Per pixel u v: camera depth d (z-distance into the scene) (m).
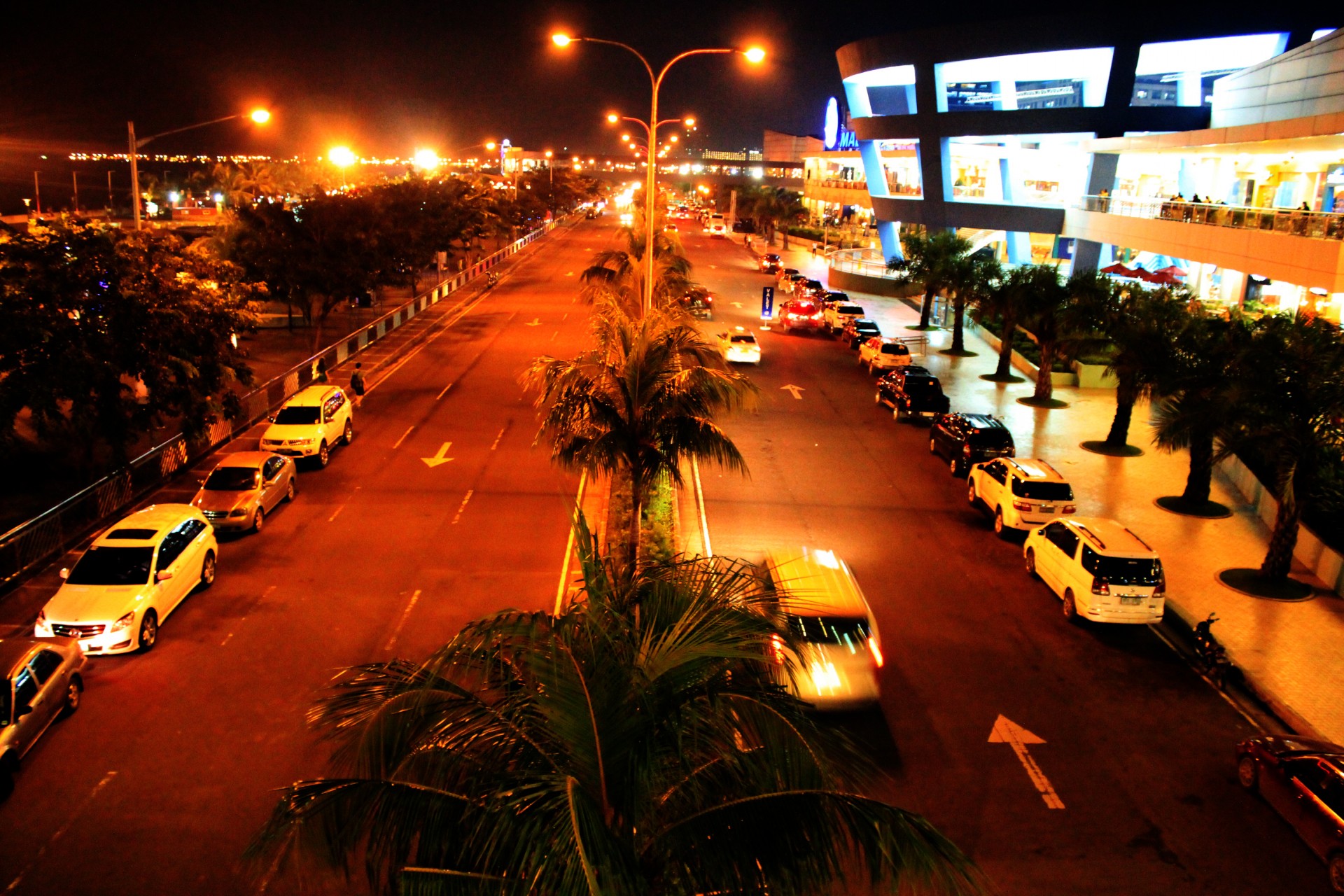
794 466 28.27
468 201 74.25
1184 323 26.17
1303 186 42.97
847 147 127.94
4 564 18.64
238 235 42.69
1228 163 48.56
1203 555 22.08
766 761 7.13
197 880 10.92
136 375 21.95
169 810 12.16
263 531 22.11
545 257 89.19
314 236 42.12
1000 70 61.31
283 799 6.84
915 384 33.72
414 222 55.16
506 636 7.39
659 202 176.12
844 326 51.22
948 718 14.86
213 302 23.28
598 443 16.86
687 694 7.34
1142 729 14.83
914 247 51.50
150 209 112.19
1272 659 17.12
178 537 18.08
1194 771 13.70
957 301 46.66
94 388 21.23
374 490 25.08
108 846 11.45
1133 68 54.28
